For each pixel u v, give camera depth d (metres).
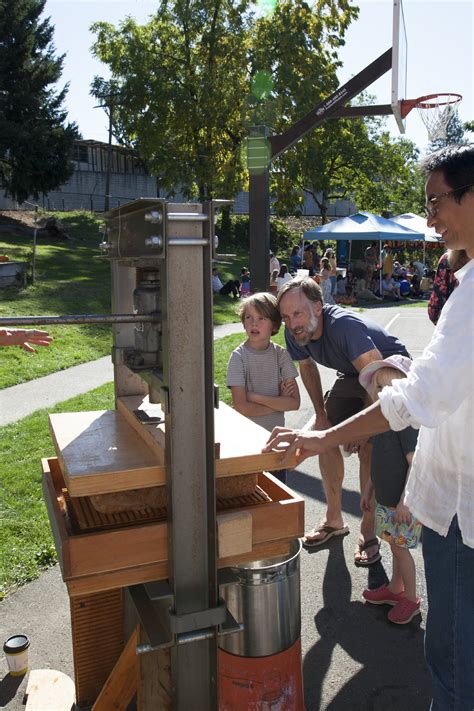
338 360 3.03
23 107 30.69
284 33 22.00
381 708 2.50
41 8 31.80
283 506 1.71
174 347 1.45
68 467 1.55
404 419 1.66
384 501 2.84
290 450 1.68
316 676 2.68
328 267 17.77
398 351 2.98
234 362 3.42
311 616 3.09
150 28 27.22
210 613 1.57
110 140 38.75
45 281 16.61
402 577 3.03
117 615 2.33
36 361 9.71
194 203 1.44
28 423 6.46
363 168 39.44
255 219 6.07
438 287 3.72
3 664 2.72
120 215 1.72
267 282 6.13
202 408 1.49
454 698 1.83
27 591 3.29
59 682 2.50
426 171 1.77
